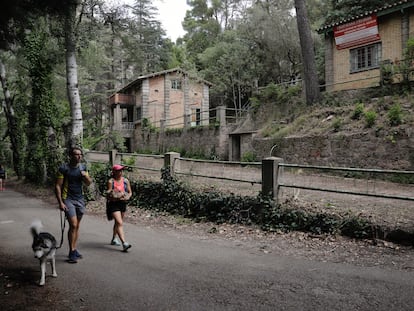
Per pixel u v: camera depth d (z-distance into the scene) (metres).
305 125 16.23
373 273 5.08
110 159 14.50
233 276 5.17
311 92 18.08
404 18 16.92
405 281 4.74
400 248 6.04
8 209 12.57
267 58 33.88
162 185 10.94
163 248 6.86
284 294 4.48
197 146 24.34
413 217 6.82
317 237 7.00
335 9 26.12
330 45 20.25
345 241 6.65
